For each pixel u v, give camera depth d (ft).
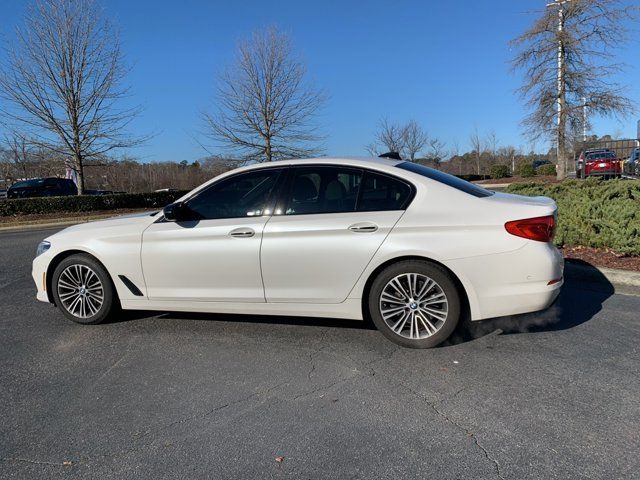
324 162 14.07
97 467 8.63
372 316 13.42
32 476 8.41
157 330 15.38
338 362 12.67
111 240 15.26
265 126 83.87
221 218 14.40
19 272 25.73
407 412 10.18
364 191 13.52
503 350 13.14
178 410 10.50
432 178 13.43
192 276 14.55
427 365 12.34
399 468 8.39
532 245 12.32
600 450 8.71
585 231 22.44
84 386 11.72
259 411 10.37
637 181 25.45
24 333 15.46
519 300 12.42
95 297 15.80
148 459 8.82
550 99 75.46
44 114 66.74
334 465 8.52
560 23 72.43
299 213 13.73
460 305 12.93
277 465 8.55
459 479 8.08
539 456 8.61
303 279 13.58
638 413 9.88
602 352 12.86
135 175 137.90
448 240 12.51
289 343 14.02
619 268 19.53
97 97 69.05
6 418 10.34
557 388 11.00
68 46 65.05
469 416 9.96
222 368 12.53
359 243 13.02
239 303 14.33
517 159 155.43
